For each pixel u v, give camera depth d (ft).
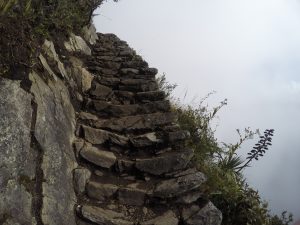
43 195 5.27
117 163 7.04
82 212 5.86
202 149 8.79
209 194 7.02
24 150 5.26
